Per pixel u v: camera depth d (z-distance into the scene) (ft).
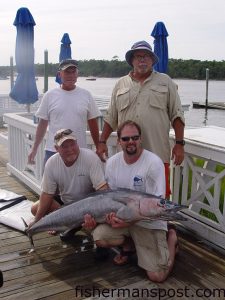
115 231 10.04
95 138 13.44
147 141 11.11
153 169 9.89
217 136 13.01
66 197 11.50
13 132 19.27
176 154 11.26
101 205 9.65
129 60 11.33
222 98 136.67
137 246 9.87
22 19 20.15
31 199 16.20
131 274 9.95
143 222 9.82
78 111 12.39
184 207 9.02
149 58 10.89
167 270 9.62
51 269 10.22
